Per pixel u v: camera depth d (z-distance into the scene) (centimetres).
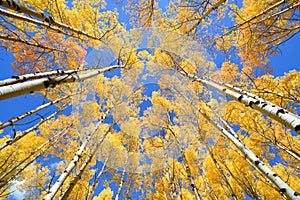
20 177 564
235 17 494
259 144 553
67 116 639
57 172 593
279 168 555
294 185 516
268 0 426
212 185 595
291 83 489
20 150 561
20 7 254
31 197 546
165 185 734
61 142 621
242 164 554
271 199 490
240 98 260
